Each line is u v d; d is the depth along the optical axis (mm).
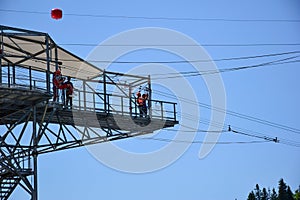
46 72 42062
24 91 40562
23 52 42281
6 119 44875
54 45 43375
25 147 42875
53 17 41344
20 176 42500
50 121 46156
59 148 45938
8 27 41156
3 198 44969
